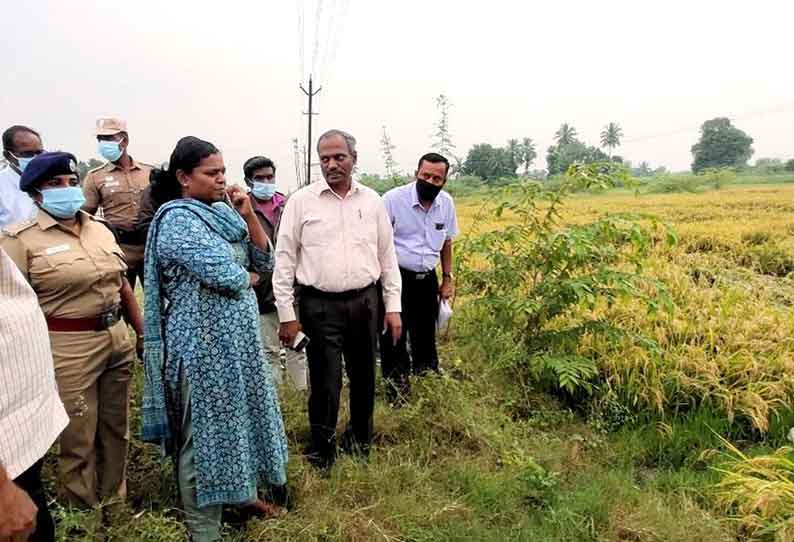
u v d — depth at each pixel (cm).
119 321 313
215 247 267
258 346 289
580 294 465
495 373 505
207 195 277
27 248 278
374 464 359
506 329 535
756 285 835
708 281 874
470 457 382
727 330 568
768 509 318
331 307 358
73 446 293
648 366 481
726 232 1418
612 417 452
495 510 329
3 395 162
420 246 475
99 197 509
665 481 375
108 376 311
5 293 170
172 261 266
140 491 335
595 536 310
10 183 420
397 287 391
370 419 387
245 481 283
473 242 531
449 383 445
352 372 379
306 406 437
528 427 429
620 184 501
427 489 340
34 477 191
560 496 337
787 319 599
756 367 482
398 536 300
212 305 273
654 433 432
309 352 366
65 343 287
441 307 508
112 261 303
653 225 496
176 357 271
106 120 488
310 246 355
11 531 151
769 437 436
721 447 419
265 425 292
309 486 337
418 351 502
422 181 460
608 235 490
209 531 288
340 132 349
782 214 1942
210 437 275
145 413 280
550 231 519
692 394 469
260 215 512
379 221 375
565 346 519
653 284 490
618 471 376
